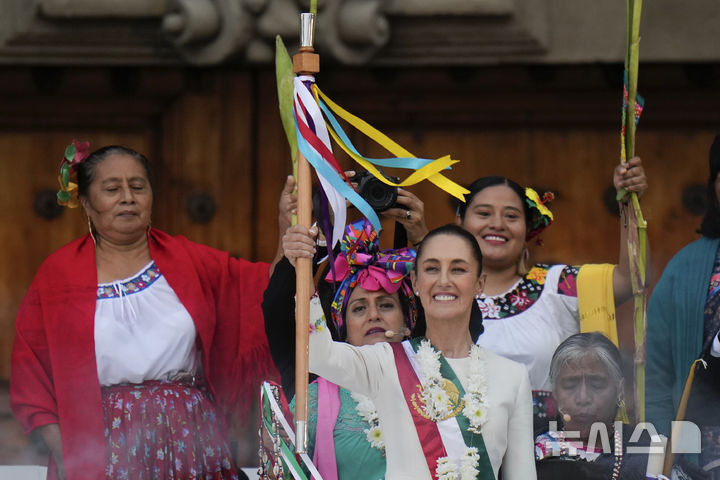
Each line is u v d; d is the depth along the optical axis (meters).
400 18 20.72
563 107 21.47
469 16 20.69
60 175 15.43
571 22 20.84
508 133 21.53
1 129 21.34
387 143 13.26
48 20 20.64
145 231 15.65
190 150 21.31
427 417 12.50
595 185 21.45
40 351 15.12
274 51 20.58
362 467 13.05
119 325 15.01
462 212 16.20
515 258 15.94
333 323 14.19
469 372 12.77
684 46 20.84
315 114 12.71
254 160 21.31
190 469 14.68
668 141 21.41
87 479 14.46
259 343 15.92
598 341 13.98
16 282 21.30
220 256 16.09
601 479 13.27
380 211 14.59
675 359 15.77
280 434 12.84
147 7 20.55
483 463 12.41
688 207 21.38
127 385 14.91
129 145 21.42
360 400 13.32
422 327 14.08
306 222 12.41
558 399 13.92
